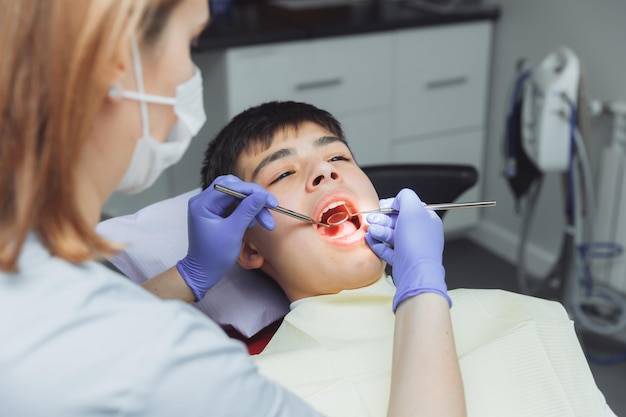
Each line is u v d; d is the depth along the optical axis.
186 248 1.45
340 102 2.70
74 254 0.66
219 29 2.54
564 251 2.36
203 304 1.38
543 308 1.25
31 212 0.64
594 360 2.34
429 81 2.83
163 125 0.79
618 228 2.49
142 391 0.62
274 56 2.52
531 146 2.29
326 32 2.56
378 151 2.85
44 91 0.62
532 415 1.07
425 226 1.03
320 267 1.25
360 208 1.27
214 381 0.66
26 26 0.61
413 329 0.88
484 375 1.10
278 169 1.29
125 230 1.46
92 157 0.71
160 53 0.74
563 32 2.62
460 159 3.04
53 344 0.62
